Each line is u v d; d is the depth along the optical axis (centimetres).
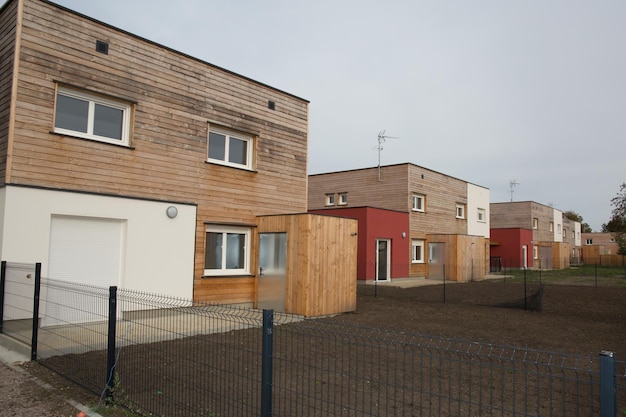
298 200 1307
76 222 858
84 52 877
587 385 568
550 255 3916
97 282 880
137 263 928
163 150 992
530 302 1360
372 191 2395
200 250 1049
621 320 1100
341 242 1127
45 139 816
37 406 467
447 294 1633
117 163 914
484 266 2611
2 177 780
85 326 603
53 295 676
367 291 1708
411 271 2288
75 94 875
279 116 1267
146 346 633
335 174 2564
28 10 805
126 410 446
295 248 1066
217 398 459
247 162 1200
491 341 823
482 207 2980
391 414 434
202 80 1081
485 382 561
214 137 1129
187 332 616
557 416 446
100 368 571
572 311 1241
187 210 1024
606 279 2423
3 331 737
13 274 723
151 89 979
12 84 781
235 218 1132
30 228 785
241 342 686
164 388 494
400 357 671
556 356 721
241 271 1156
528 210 3797
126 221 919
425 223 2397
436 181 2508
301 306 1040
